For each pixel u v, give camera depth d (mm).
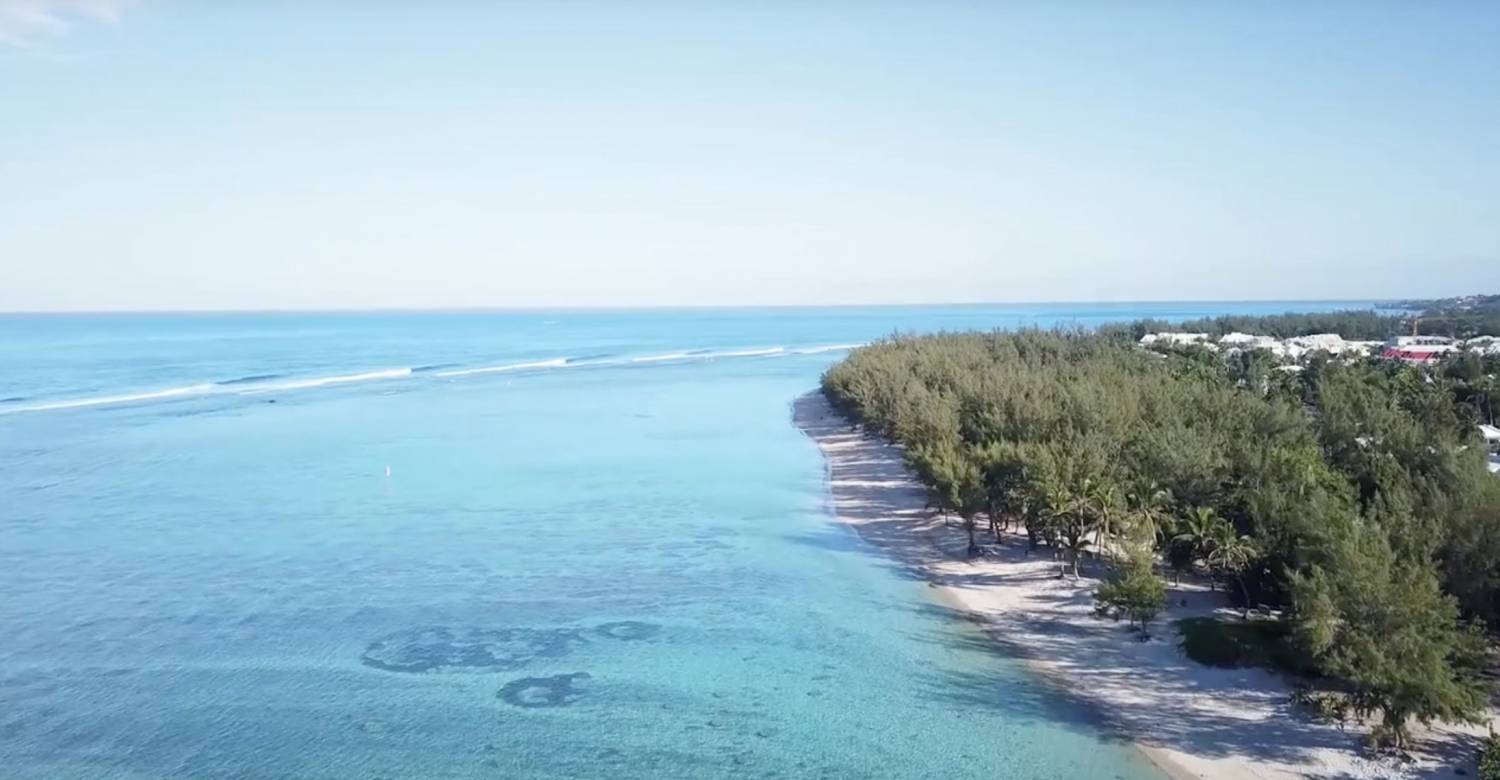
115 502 87188
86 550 71250
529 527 79125
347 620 57094
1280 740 40500
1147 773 38625
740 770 39688
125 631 54969
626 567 67750
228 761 40469
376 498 89750
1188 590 58219
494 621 57031
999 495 67812
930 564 66875
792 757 40719
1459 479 53125
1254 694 44688
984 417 85062
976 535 73000
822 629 55219
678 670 49844
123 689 47312
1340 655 40344
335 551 71688
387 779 39062
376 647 52969
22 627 55500
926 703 45500
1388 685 37469
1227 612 53875
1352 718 41469
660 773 39500
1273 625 49781
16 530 77062
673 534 76688
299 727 43469
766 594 61531
